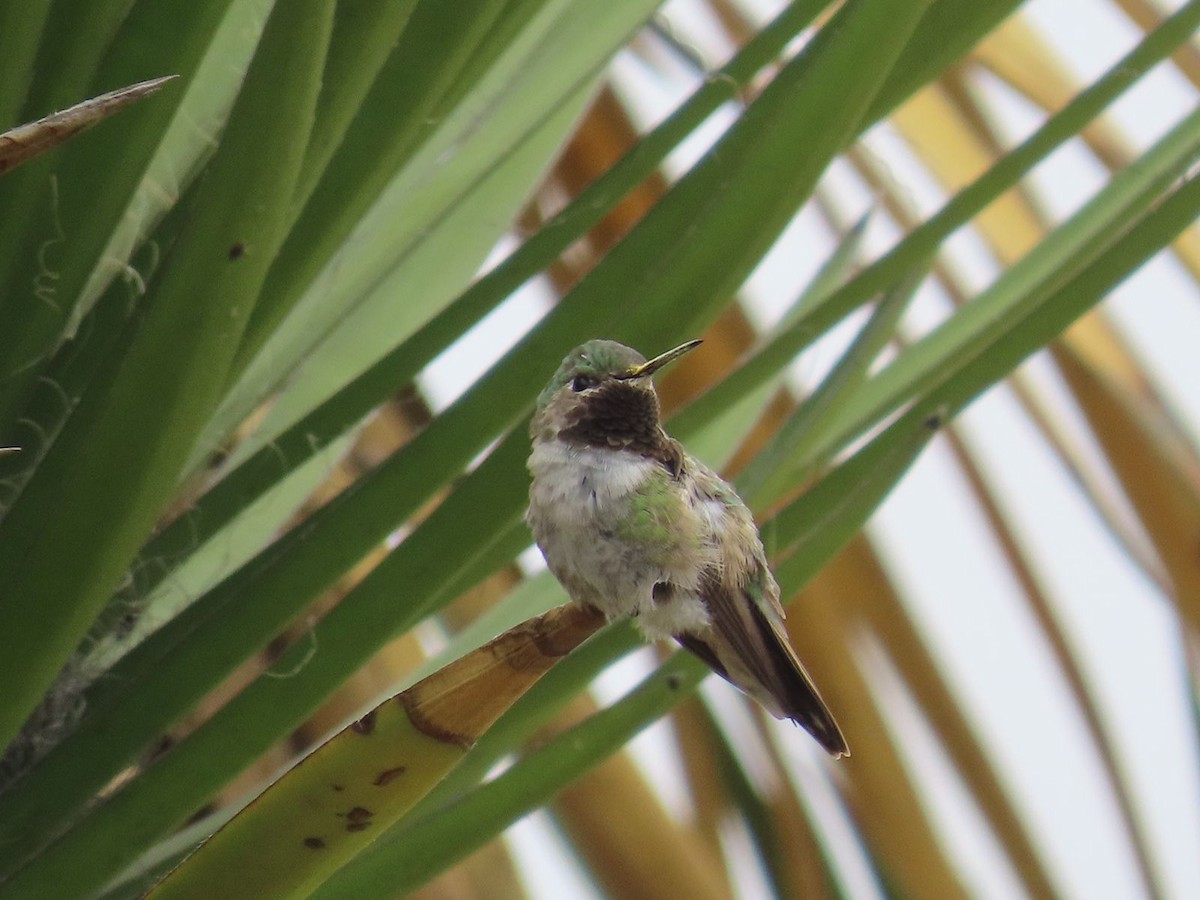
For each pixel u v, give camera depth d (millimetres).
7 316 3539
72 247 3535
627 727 3525
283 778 3477
